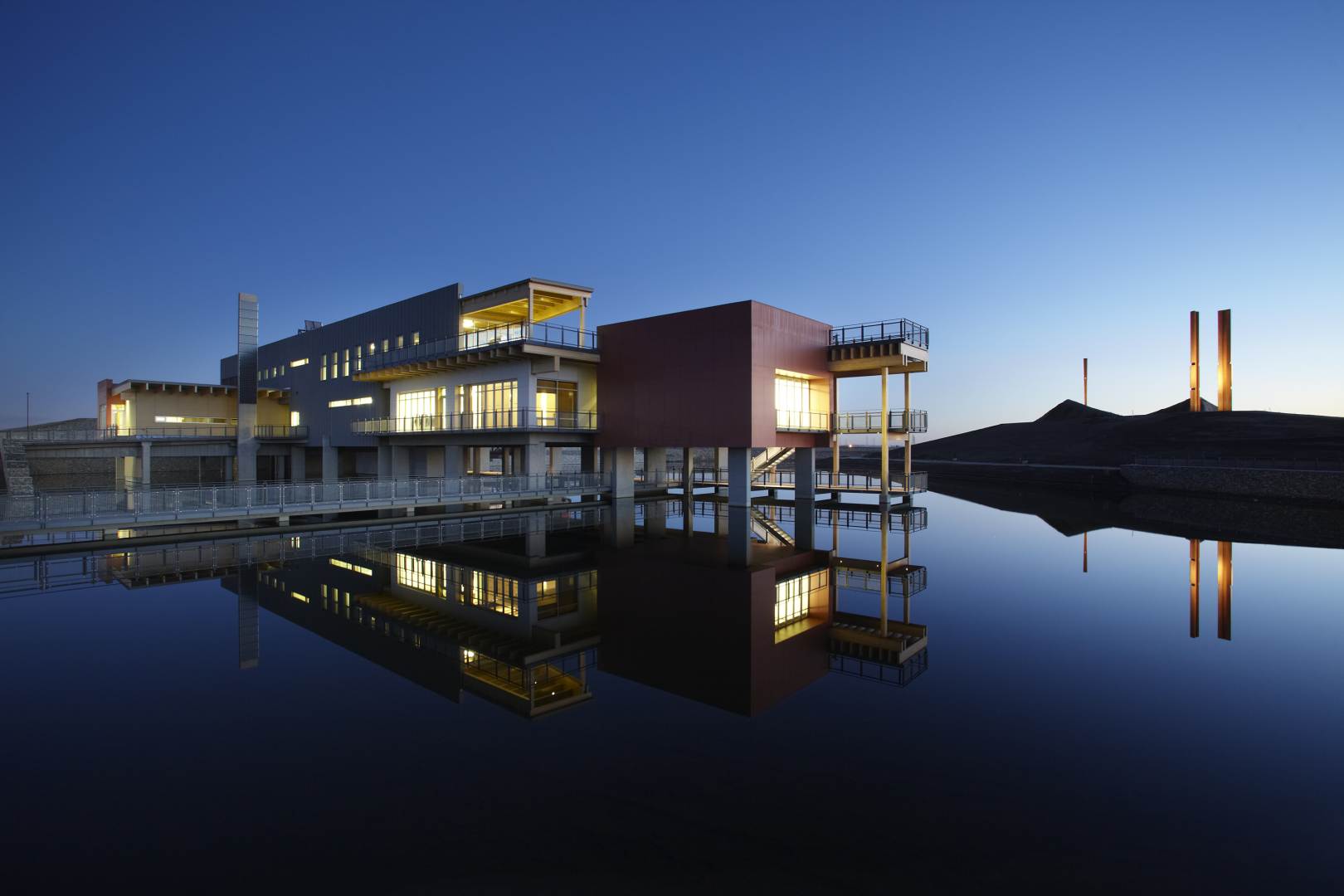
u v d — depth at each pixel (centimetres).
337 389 4416
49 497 1850
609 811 605
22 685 930
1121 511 3369
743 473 2797
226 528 2239
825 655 1084
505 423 3136
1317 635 1208
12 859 526
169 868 516
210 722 808
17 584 1564
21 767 689
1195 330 6725
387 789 645
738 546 2184
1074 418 9869
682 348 2952
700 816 596
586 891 489
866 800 624
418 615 1330
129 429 4547
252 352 4241
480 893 488
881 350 3000
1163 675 985
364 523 2462
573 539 2303
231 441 4503
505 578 1677
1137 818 591
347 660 1046
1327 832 568
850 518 3002
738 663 1044
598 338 3297
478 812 602
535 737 767
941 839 558
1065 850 541
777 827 577
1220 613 1360
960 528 2688
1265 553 2108
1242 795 633
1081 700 887
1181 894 483
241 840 557
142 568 1745
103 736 767
